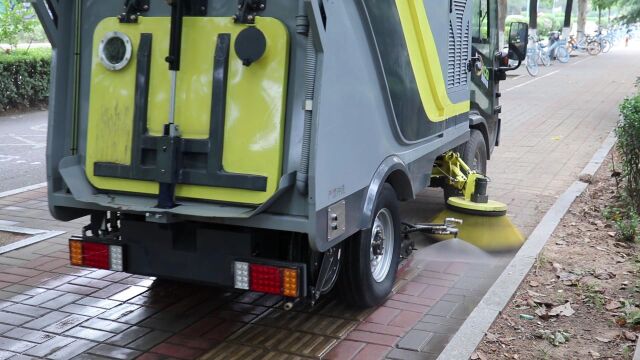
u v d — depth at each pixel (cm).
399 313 530
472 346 463
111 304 540
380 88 502
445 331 500
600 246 683
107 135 462
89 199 457
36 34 2105
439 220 768
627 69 2945
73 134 474
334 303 545
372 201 491
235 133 434
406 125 554
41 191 900
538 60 3169
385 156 521
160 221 434
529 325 509
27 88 1711
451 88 669
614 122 1494
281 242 462
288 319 517
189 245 461
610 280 595
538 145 1238
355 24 457
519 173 1016
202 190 443
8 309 528
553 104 1819
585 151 1180
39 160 1143
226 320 515
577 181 954
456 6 668
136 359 455
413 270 625
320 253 465
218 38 434
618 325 510
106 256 474
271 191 428
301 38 422
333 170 438
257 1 427
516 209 824
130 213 457
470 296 566
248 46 421
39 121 1580
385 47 503
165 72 448
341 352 467
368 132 488
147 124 454
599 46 3994
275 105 425
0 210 804
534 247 665
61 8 462
